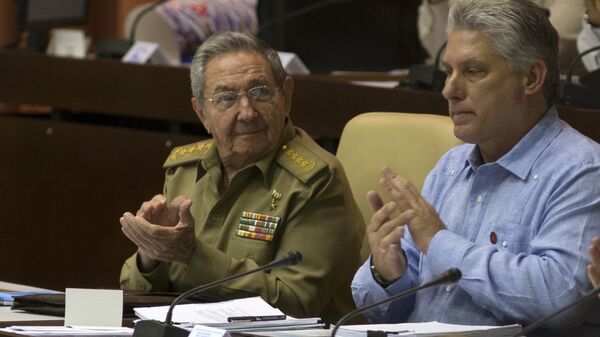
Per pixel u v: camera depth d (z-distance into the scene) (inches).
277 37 741.3
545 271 352.5
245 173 443.2
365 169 468.1
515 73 372.8
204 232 449.4
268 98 440.8
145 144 629.6
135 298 397.7
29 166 669.3
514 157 377.1
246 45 444.8
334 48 737.6
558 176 367.6
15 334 333.4
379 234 377.7
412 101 528.1
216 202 448.1
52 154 661.9
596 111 476.1
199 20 776.3
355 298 395.5
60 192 659.4
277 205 439.2
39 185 665.6
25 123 670.5
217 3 784.3
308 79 556.7
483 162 390.6
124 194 637.9
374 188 464.8
